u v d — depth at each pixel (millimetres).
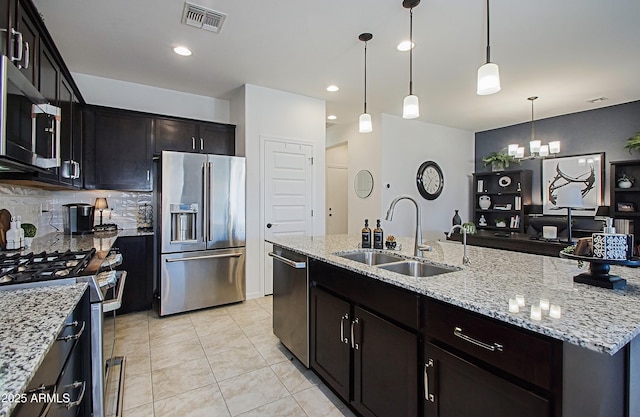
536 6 2381
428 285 1396
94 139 3424
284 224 4215
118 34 2771
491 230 6078
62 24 2611
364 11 2451
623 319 988
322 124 4535
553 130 5484
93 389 1504
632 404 1075
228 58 3242
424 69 3523
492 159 5852
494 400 1110
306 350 2301
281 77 3727
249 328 3076
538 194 5680
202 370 2322
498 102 4699
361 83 3930
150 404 1934
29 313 1076
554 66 3438
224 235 3637
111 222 3861
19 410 704
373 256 2383
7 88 1158
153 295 3561
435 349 1323
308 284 2281
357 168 5734
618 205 4547
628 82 3900
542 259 1989
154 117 3729
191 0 2316
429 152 5898
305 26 2658
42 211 3123
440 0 2314
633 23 2600
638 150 4570
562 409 942
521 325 995
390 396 1552
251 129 3957
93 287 1496
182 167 3391
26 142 1388
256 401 1975
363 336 1742
